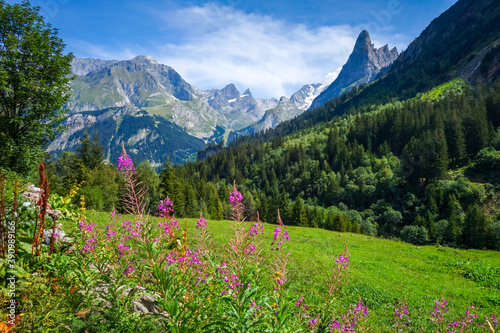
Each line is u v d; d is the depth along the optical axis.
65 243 6.94
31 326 3.93
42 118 21.00
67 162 74.75
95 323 4.40
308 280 13.81
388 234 107.94
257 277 4.25
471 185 105.62
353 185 133.12
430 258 26.33
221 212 69.69
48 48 20.47
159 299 3.71
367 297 13.14
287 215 96.75
